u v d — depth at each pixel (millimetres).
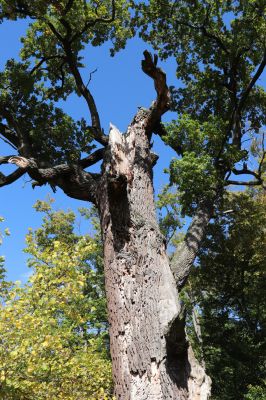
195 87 12562
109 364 8258
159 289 5641
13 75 10555
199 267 18234
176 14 11609
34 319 5668
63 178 7762
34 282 6355
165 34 12023
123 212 6031
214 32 11828
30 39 11312
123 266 5824
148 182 6809
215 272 18438
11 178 8148
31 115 10695
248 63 12320
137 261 5820
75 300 6793
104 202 6660
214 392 17891
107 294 5914
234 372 17688
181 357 4906
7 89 10617
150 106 7438
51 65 11469
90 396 7012
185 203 9719
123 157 5988
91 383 7238
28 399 5867
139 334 5242
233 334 18422
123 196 5973
